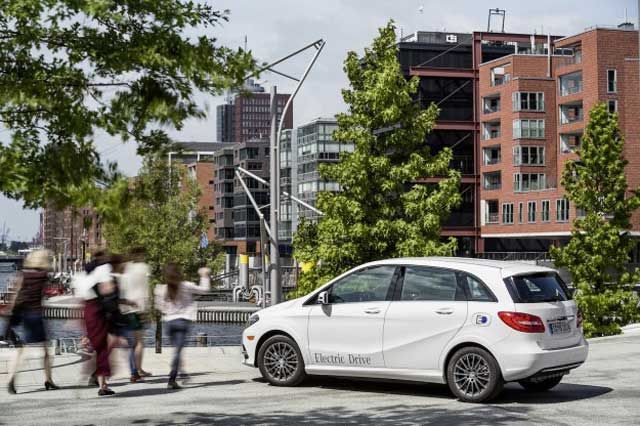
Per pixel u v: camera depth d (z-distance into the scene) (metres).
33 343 12.26
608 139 31.02
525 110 79.62
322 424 9.47
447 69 85.00
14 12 6.47
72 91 6.80
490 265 11.20
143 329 13.34
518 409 10.41
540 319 10.76
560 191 75.31
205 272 13.00
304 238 24.80
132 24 6.93
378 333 11.58
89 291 11.61
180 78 6.92
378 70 23.66
